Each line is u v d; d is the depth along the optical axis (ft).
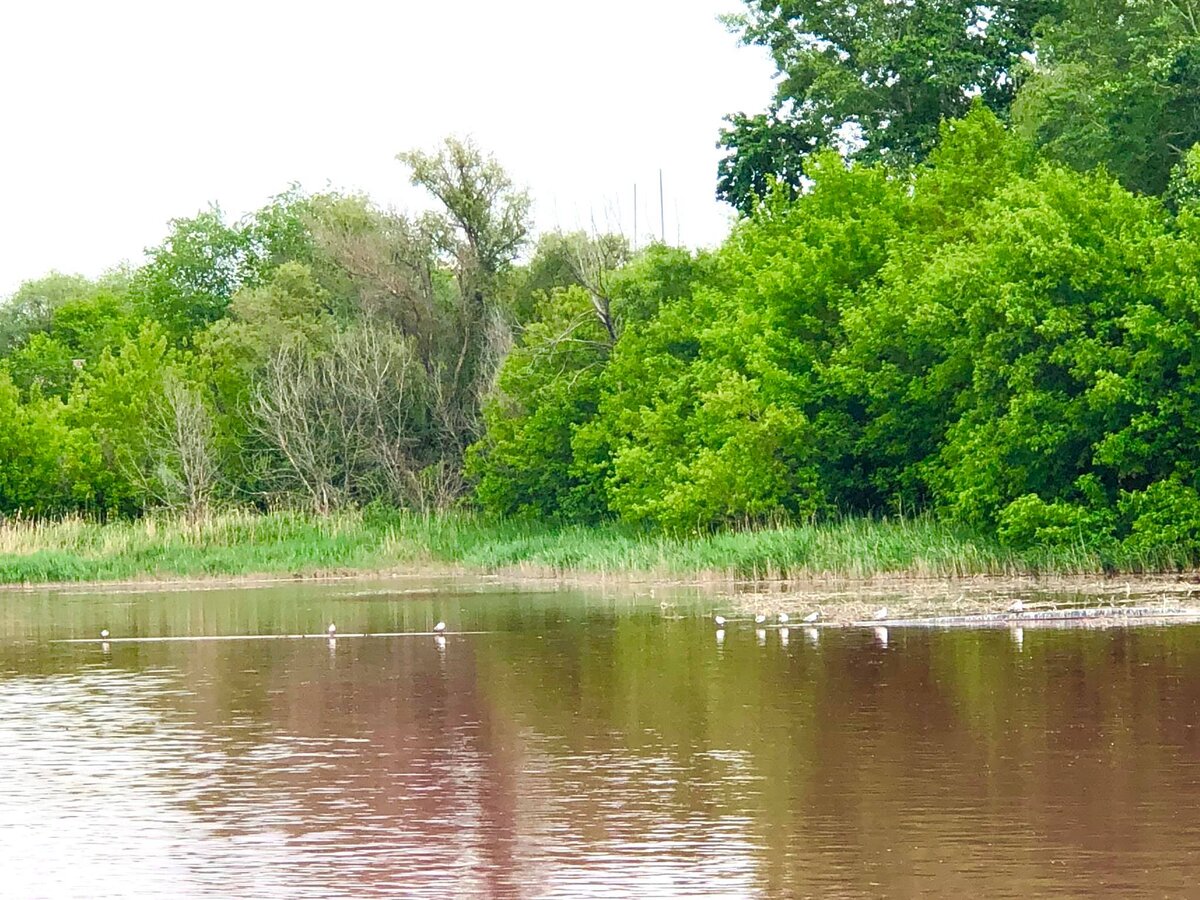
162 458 274.77
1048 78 216.54
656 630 123.03
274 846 58.34
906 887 51.34
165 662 114.83
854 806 61.67
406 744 77.51
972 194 202.90
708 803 62.90
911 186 223.92
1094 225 164.76
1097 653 99.04
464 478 271.08
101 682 104.17
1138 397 153.48
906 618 121.90
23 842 59.62
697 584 169.48
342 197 325.83
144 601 175.42
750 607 137.80
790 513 194.18
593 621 132.77
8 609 167.84
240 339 290.56
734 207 259.19
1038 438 158.40
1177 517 150.82
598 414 239.09
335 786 68.13
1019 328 162.40
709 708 84.38
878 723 78.07
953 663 97.14
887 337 187.52
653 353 233.14
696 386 215.31
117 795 67.26
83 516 290.15
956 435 172.86
